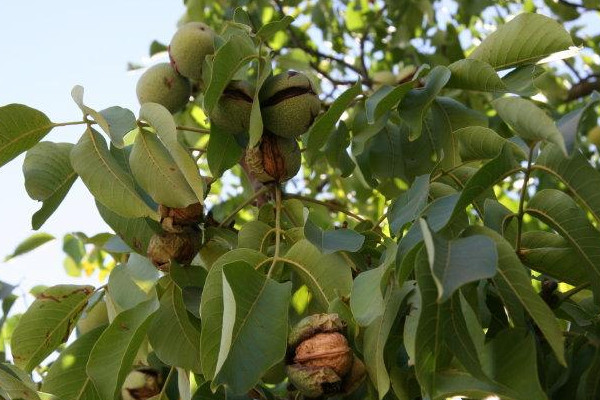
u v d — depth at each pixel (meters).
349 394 0.70
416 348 0.56
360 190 1.04
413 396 0.65
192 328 0.72
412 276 0.66
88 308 0.81
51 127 0.74
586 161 0.63
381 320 0.62
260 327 0.63
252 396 0.74
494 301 0.68
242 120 0.76
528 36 0.74
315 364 0.65
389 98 0.74
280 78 0.76
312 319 0.66
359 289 0.64
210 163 0.78
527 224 1.32
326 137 0.78
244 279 0.64
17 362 0.80
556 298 0.70
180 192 0.72
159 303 0.71
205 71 0.80
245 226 0.74
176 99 0.83
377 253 0.77
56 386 0.75
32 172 0.75
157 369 0.79
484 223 0.68
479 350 0.59
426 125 0.87
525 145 0.69
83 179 0.72
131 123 0.72
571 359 0.65
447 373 0.59
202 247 0.79
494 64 0.76
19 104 0.72
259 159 0.77
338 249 0.68
